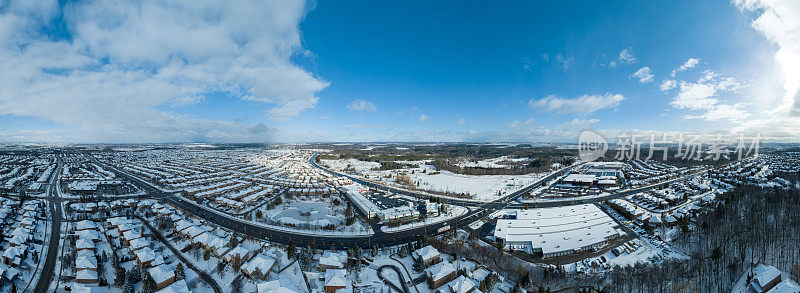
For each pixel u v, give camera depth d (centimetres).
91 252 13762
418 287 11994
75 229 16962
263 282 11812
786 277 11444
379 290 11588
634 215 19725
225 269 12925
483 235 17712
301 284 11962
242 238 16100
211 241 14750
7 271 11681
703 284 11644
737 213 17925
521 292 11319
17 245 14138
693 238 15725
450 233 17662
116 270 12050
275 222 19212
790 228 14550
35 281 11900
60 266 13000
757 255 13100
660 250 15062
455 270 12556
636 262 13675
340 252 14350
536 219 19162
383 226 19200
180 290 10712
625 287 11688
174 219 18500
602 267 13500
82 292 10781
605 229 17250
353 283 12044
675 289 11212
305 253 13788
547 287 11412
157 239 15938
